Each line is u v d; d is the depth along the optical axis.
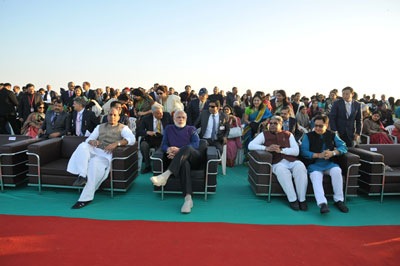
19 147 4.22
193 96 10.75
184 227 3.07
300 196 3.79
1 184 4.12
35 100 8.29
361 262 2.42
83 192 3.74
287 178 3.83
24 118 8.24
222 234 2.91
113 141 4.30
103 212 3.49
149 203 3.87
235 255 2.48
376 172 3.95
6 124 8.00
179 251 2.53
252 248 2.62
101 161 3.99
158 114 5.27
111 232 2.90
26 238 2.72
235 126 6.38
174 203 3.89
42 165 4.10
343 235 2.95
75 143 4.67
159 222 3.21
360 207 3.83
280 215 3.52
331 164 3.95
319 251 2.59
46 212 3.45
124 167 3.99
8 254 2.41
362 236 2.93
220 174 5.63
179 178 3.98
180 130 4.34
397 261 2.44
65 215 3.36
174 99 6.53
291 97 11.30
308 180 3.92
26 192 4.16
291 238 2.85
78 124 5.46
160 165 3.99
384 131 6.39
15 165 4.14
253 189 4.26
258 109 6.28
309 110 9.05
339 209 3.73
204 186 4.02
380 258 2.49
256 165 4.07
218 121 5.65
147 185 4.69
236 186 4.80
